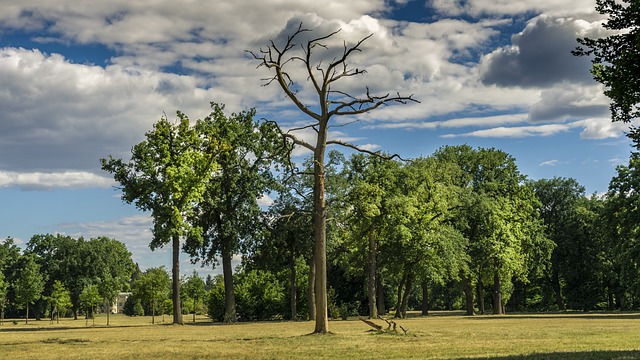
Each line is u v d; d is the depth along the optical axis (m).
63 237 121.56
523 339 27.31
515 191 71.88
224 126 58.25
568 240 88.75
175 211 52.41
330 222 60.09
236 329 44.41
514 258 68.06
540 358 18.05
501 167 72.38
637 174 59.00
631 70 17.31
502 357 18.73
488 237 66.38
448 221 64.12
